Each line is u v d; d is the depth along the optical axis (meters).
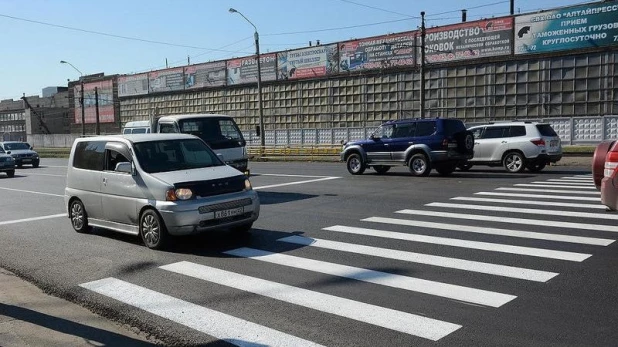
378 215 10.47
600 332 4.41
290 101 43.81
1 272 7.33
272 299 5.59
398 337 4.47
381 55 37.38
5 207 14.25
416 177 18.06
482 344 4.26
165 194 7.96
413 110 36.00
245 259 7.35
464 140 17.95
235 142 14.27
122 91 61.38
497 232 8.44
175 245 8.37
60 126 78.31
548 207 10.70
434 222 9.48
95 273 6.95
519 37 31.03
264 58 45.09
